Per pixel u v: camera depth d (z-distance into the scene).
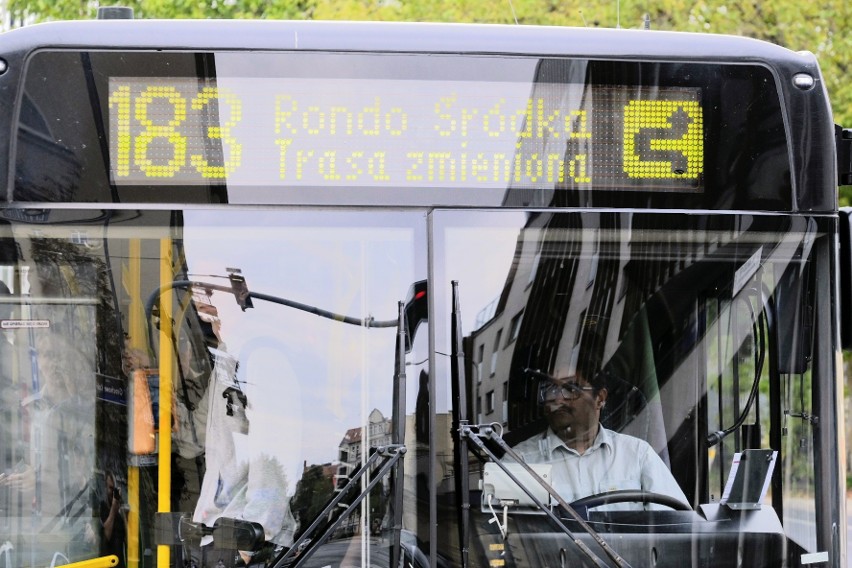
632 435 6.23
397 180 6.09
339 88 6.11
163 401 6.02
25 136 6.01
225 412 6.01
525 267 6.12
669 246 6.22
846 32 24.00
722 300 6.27
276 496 5.97
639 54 6.26
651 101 6.25
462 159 6.13
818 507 6.26
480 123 6.15
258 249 6.05
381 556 5.87
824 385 6.29
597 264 6.17
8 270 6.01
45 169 6.01
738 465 6.30
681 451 6.27
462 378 6.00
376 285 6.05
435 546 5.87
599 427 6.20
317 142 6.09
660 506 6.21
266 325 6.04
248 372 6.02
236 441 6.00
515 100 6.18
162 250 6.04
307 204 6.06
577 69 6.23
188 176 6.05
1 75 6.02
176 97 6.07
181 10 22.41
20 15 23.86
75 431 6.03
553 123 6.20
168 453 6.01
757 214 6.26
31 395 6.02
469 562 5.88
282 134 6.08
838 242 6.32
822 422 6.28
